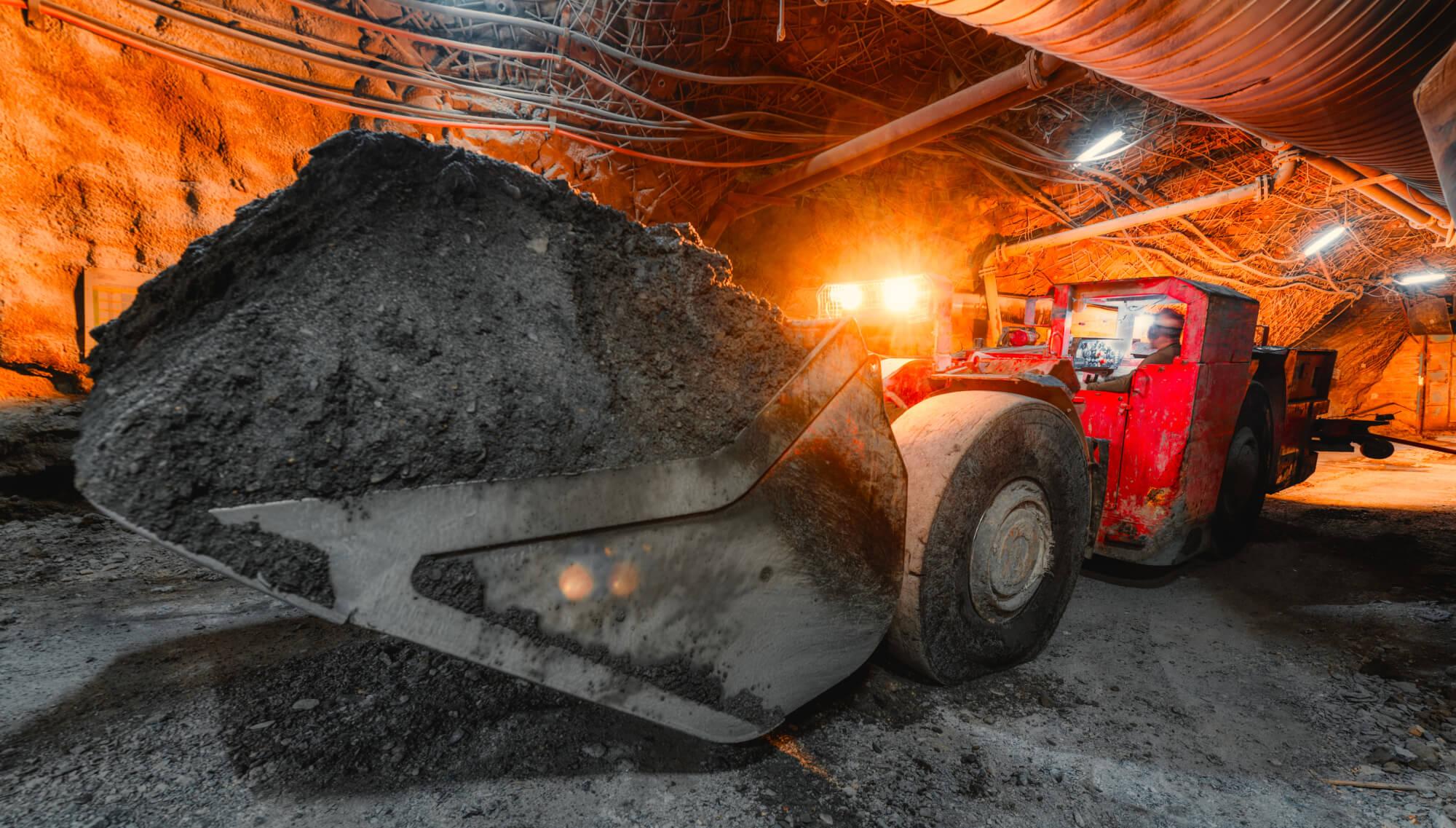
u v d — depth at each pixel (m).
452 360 1.17
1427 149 3.24
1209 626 2.89
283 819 1.31
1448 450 5.20
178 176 4.27
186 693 1.80
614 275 1.46
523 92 5.35
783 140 6.73
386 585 1.05
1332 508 5.61
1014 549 2.29
